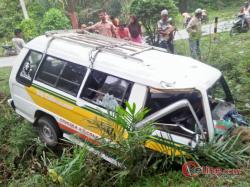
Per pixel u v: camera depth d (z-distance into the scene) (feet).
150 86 18.52
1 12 72.74
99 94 20.47
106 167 18.86
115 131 17.44
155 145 17.84
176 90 17.72
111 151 17.70
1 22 70.59
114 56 20.74
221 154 17.11
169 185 17.08
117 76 19.86
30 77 24.35
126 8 51.96
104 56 20.94
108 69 20.29
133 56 20.67
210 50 32.96
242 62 29.71
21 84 24.94
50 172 17.69
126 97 19.34
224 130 18.47
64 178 17.29
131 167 17.69
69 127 22.27
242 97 25.03
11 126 27.73
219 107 19.58
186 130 17.71
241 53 32.45
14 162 24.77
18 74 25.27
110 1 55.16
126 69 19.66
